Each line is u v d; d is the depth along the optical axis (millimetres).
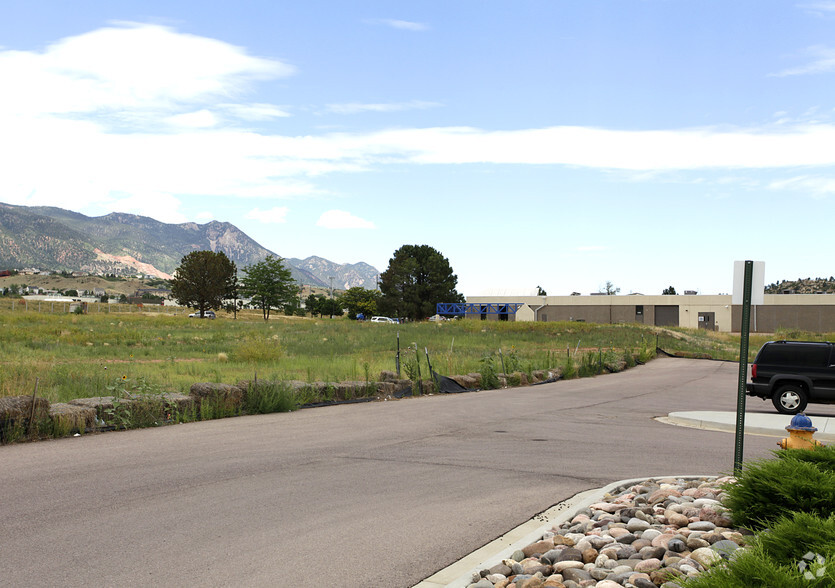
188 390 16719
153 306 148500
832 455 5938
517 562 5453
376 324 70500
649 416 16578
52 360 24422
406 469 9383
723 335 69250
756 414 16641
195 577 5156
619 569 5066
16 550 5707
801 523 4344
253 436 11984
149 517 6730
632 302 96000
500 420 15023
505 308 103250
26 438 11078
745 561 3668
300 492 7898
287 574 5266
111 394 14375
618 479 8961
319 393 17672
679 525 6223
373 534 6348
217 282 100375
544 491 8211
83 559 5512
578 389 23875
